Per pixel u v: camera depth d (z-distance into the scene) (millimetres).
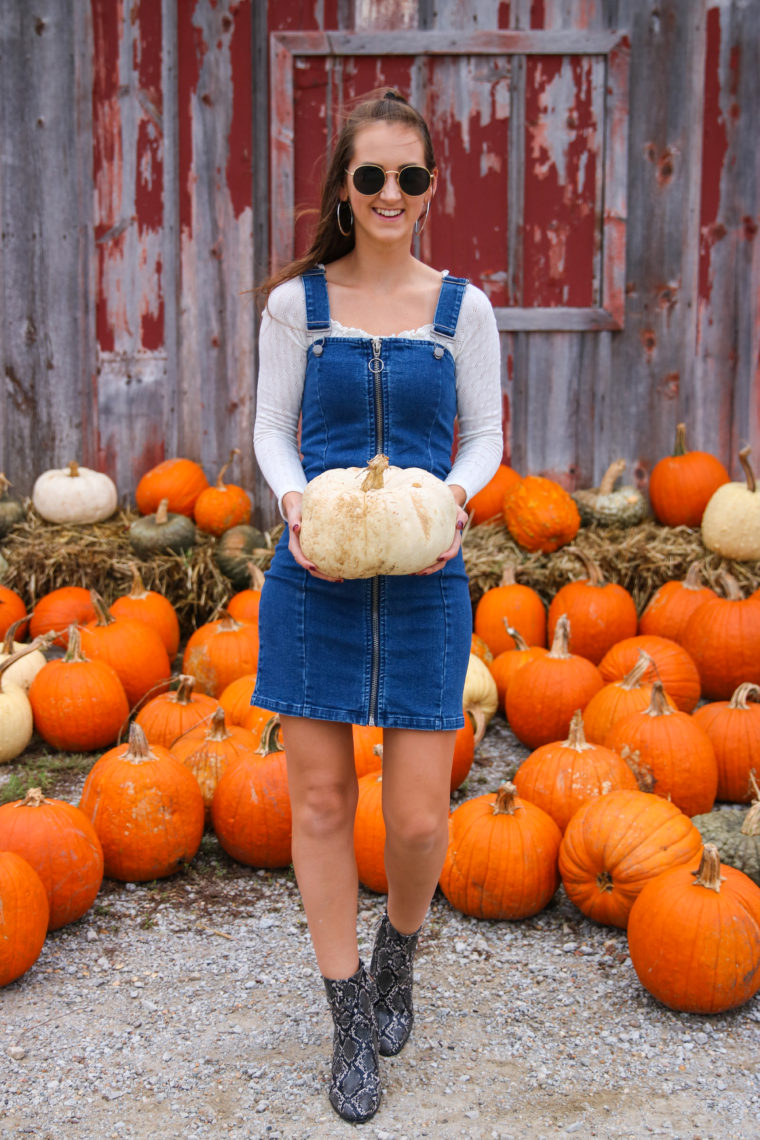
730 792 3863
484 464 2406
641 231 6047
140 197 5996
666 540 5680
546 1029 2613
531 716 4195
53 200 5984
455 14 5844
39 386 6125
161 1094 2359
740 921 2602
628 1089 2389
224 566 5578
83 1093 2359
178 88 5914
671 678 4355
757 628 4590
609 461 6211
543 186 5992
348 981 2309
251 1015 2656
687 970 2594
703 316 6098
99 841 3158
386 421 2311
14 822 2986
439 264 6051
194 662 4637
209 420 6176
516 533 5633
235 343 6113
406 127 2295
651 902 2693
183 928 3084
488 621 5094
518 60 5879
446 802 2303
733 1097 2365
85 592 5219
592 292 6078
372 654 2232
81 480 5922
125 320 6094
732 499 5426
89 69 5895
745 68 5902
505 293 6082
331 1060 2443
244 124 5941
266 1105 2324
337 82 5898
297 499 2252
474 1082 2408
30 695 4266
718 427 6180
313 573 2166
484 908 3084
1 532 5812
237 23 5859
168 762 3371
